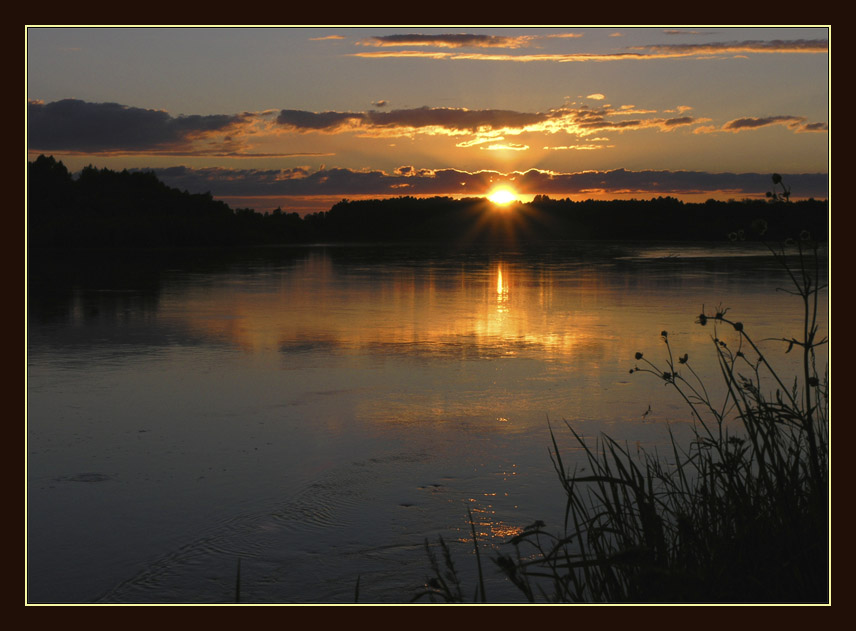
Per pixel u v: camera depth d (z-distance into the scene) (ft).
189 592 11.85
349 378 26.21
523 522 14.17
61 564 12.76
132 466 17.42
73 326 38.32
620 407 22.02
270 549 13.26
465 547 13.23
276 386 25.08
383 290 56.34
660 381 25.13
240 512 14.85
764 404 8.95
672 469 15.94
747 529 8.59
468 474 16.74
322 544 13.46
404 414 21.65
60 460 17.81
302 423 20.80
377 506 15.07
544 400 22.97
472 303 47.55
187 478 16.69
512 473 16.74
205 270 78.54
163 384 25.41
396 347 32.12
